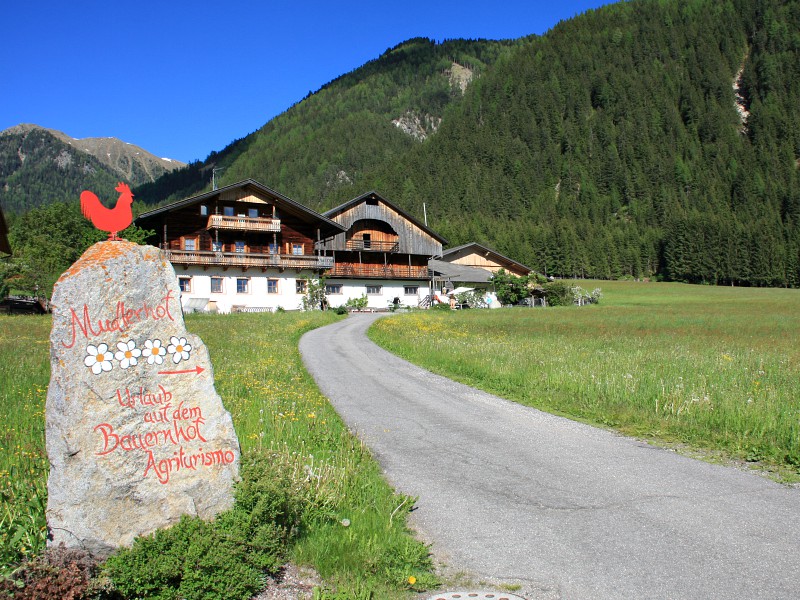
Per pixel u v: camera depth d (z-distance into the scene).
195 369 5.04
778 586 4.64
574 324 37.19
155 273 4.95
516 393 13.55
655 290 106.31
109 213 4.99
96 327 4.63
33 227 71.69
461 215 179.62
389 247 61.44
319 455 7.54
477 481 7.32
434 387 14.46
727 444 8.90
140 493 4.67
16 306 37.91
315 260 49.12
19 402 9.89
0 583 3.96
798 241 127.25
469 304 60.03
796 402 10.59
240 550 4.54
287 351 19.81
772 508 6.33
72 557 4.27
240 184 46.62
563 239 138.75
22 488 5.82
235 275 46.91
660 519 6.04
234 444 5.15
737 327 35.44
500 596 4.52
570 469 7.83
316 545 5.14
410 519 6.07
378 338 25.62
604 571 4.92
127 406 4.68
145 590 4.21
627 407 11.30
